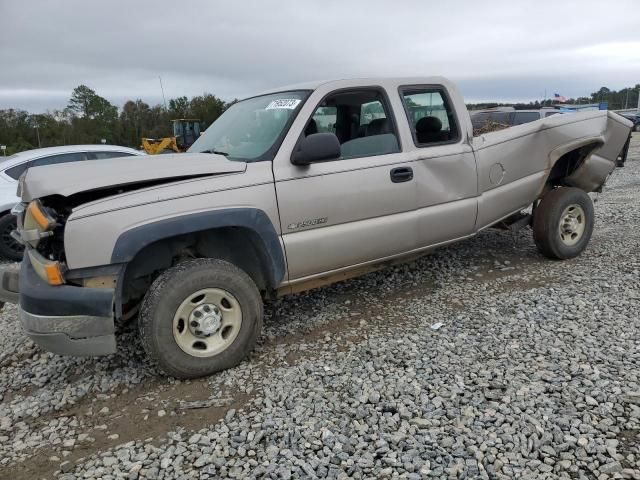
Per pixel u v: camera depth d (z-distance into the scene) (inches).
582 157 228.2
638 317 160.2
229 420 118.6
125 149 335.3
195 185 135.8
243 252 152.9
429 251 190.7
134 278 140.0
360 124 168.6
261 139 157.9
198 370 137.6
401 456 102.5
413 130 176.9
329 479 97.3
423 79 184.2
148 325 131.0
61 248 134.0
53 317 124.4
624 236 264.1
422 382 129.3
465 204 189.6
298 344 158.1
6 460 110.5
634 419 109.2
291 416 118.2
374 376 133.7
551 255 225.3
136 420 123.0
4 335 182.1
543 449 102.2
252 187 142.6
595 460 98.5
